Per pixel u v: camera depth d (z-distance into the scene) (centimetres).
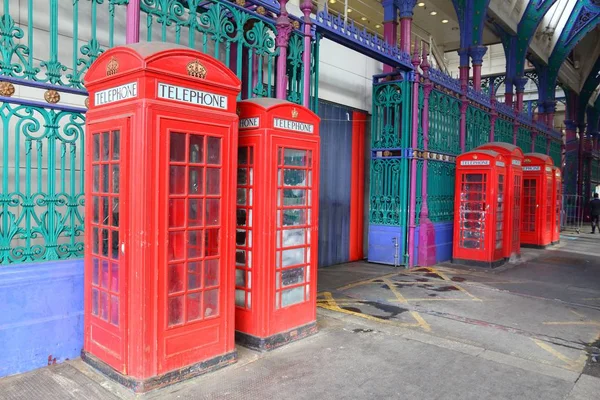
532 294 751
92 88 397
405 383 393
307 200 500
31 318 393
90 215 402
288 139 469
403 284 807
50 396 347
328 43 910
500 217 1049
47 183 453
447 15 1538
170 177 366
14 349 384
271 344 461
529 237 1419
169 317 370
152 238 353
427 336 520
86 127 401
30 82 390
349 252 1021
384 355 457
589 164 2633
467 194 1021
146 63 339
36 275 395
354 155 1017
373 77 1009
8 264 388
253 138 455
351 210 1019
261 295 454
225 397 356
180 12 487
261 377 396
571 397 373
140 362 355
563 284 839
